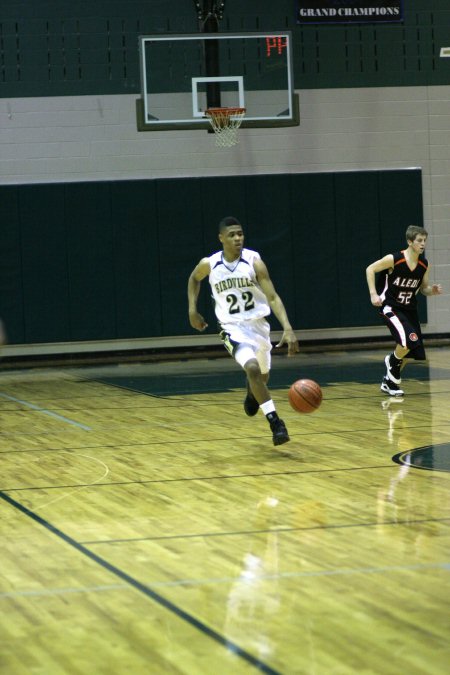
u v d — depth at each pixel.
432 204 19.06
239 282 7.84
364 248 18.86
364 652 3.57
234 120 17.09
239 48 17.73
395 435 8.70
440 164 19.05
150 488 6.74
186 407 11.10
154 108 17.41
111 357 18.27
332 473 7.08
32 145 18.09
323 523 5.59
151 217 18.31
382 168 18.92
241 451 8.15
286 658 3.53
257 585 4.42
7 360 18.08
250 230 18.59
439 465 7.27
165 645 3.68
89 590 4.41
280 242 18.66
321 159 18.80
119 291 18.31
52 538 5.40
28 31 18.00
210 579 4.53
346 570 4.62
